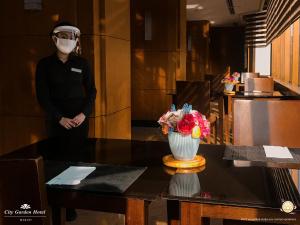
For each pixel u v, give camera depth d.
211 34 16.23
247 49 12.84
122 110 4.26
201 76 14.48
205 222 1.94
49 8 3.65
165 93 7.88
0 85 3.83
